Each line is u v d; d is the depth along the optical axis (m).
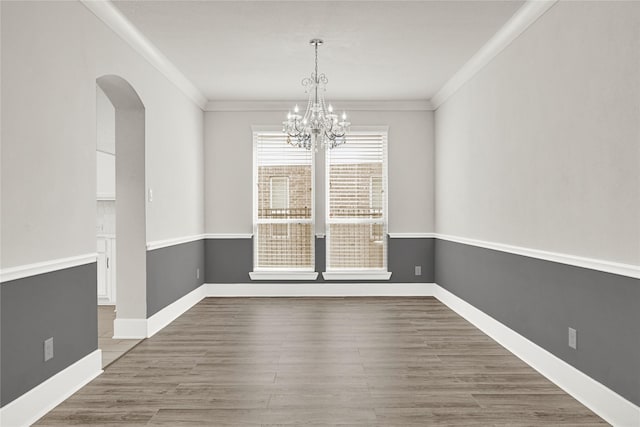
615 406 3.00
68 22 3.55
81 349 3.70
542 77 3.97
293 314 6.29
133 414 3.15
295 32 4.69
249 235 7.62
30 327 3.08
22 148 3.01
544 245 3.94
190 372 3.98
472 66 5.59
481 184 5.43
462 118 6.12
